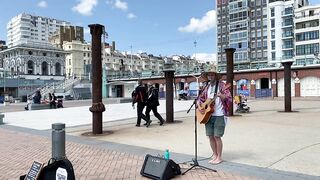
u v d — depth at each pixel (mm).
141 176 6188
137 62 149125
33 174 4836
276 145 8555
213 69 6754
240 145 8656
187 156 7582
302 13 85688
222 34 102938
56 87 66000
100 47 11586
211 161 6836
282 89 52031
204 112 6539
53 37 146125
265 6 91500
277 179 5652
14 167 7293
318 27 81750
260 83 54688
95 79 11531
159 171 5906
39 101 29328
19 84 72438
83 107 29688
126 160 7457
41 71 103688
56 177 4652
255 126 12250
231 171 6215
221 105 6707
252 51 93812
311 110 19156
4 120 17750
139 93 13016
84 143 9773
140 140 10023
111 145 9312
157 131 11758
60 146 5859
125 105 30547
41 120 17391
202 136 10406
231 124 12922
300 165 6547
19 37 168625
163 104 30078
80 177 6281
